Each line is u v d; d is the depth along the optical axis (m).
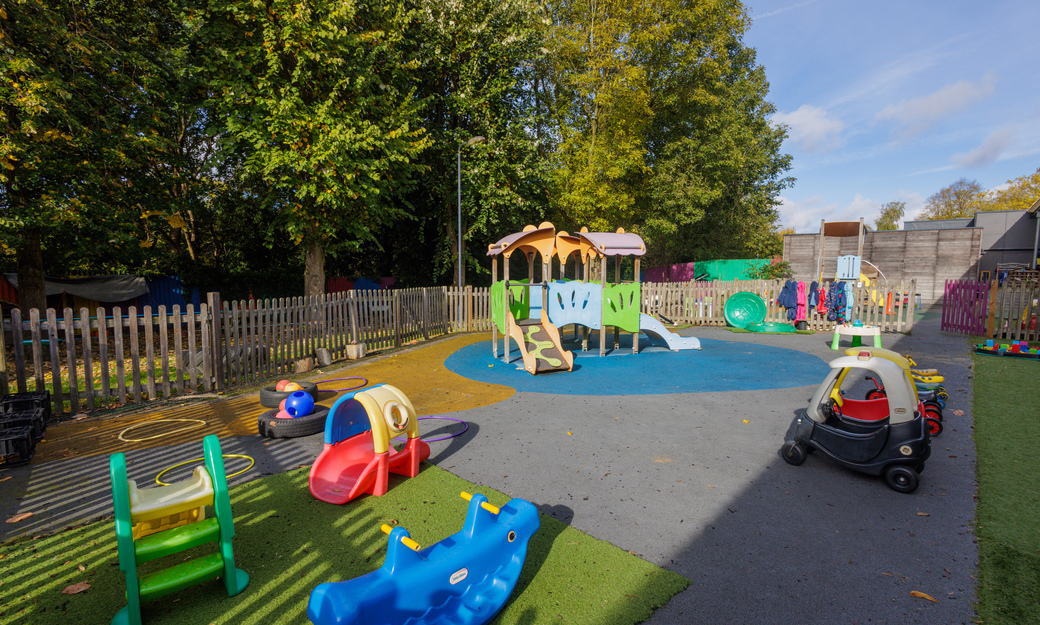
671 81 27.47
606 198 24.11
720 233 35.59
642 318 11.66
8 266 19.39
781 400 6.94
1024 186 49.50
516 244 10.27
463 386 8.12
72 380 6.56
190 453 5.16
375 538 3.41
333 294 10.77
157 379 9.12
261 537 3.43
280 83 13.70
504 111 20.75
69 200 11.52
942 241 24.97
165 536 2.71
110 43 12.39
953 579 2.87
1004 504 3.77
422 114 21.00
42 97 9.87
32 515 3.81
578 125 26.98
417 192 23.12
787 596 2.74
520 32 19.77
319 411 6.15
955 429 5.51
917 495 3.96
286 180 13.77
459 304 16.61
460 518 3.67
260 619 2.62
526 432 5.66
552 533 3.43
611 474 4.45
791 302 15.27
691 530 3.46
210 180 22.78
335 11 13.35
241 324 8.56
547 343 9.70
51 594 2.85
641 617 2.57
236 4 12.82
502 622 2.54
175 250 24.38
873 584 2.83
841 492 4.04
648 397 7.18
